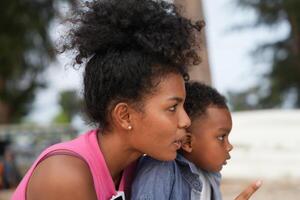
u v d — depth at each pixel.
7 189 13.84
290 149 11.52
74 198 1.65
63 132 17.17
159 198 1.97
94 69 1.75
